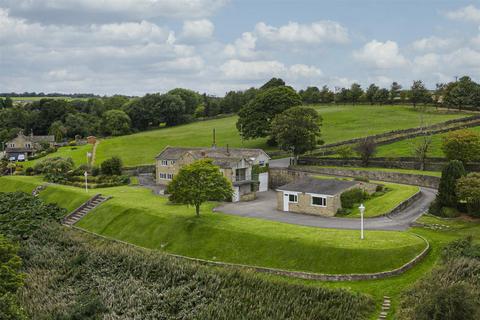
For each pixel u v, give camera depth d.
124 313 42.34
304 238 51.34
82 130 178.00
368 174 80.38
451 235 49.91
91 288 47.69
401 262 44.88
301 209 65.38
